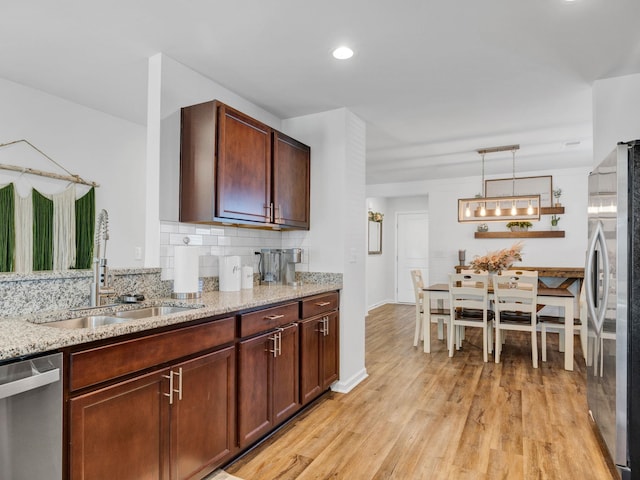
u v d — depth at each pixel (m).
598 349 2.37
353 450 2.35
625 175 2.00
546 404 3.04
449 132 4.23
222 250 3.02
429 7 2.03
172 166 2.54
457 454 2.30
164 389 1.73
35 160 3.21
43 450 1.36
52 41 2.38
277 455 2.29
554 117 3.75
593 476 2.09
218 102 2.46
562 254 6.15
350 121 3.55
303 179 3.42
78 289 1.97
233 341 2.15
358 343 3.63
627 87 2.83
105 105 3.55
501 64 2.66
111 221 3.80
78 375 1.39
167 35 2.30
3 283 1.71
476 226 6.79
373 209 8.13
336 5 2.01
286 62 2.63
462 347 4.86
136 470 1.60
